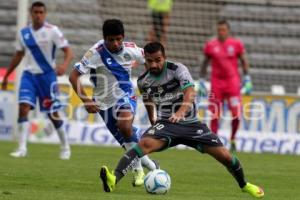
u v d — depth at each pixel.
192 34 66.19
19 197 23.17
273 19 68.69
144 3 67.44
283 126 55.78
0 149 47.31
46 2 64.44
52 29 41.72
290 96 55.72
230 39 51.22
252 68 66.06
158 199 23.66
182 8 67.31
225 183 31.16
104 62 29.53
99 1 66.69
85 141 55.41
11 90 56.34
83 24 65.06
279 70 66.19
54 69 42.31
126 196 24.25
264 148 55.50
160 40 64.62
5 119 56.44
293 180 33.75
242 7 68.94
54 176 31.42
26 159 40.09
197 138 24.94
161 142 24.94
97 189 26.84
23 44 41.84
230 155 25.17
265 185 31.23
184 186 29.45
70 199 23.03
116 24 28.39
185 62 64.75
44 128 56.12
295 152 55.50
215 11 67.94
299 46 67.69
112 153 46.97
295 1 68.38
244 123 55.72
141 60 30.03
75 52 62.62
